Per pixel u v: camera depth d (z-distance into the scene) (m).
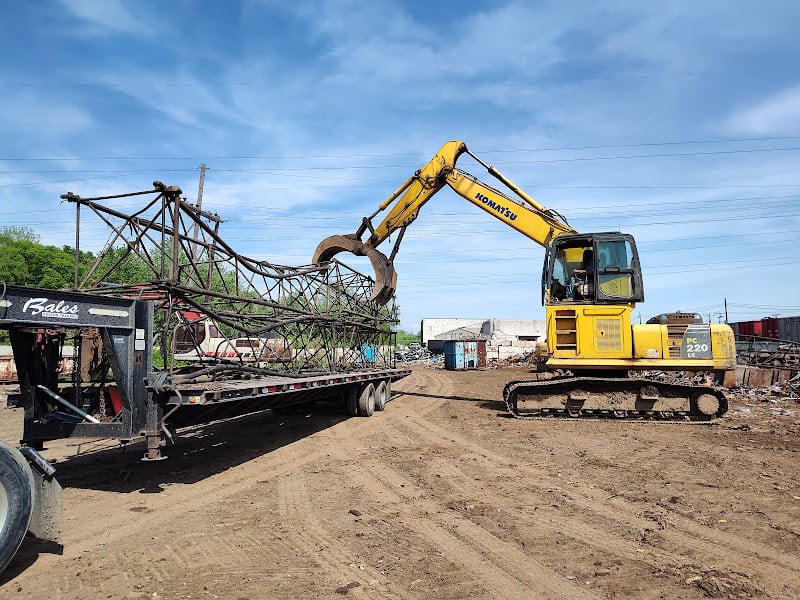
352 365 13.71
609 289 12.09
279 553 4.75
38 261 47.59
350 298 13.55
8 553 4.06
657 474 7.41
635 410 12.05
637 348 11.85
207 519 5.66
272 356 10.94
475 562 4.54
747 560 4.53
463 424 11.86
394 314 16.20
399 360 48.97
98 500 6.32
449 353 34.81
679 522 5.46
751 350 23.38
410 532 5.25
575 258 12.66
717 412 11.73
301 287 11.55
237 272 9.84
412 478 7.31
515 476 7.38
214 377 8.30
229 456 8.71
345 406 13.27
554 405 12.41
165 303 7.51
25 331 6.74
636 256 12.11
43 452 8.87
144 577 4.27
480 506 6.05
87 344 7.23
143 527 5.42
